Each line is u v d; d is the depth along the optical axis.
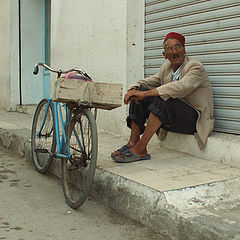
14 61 7.88
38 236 2.52
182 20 3.86
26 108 7.62
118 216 2.86
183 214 2.39
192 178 2.88
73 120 3.15
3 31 8.09
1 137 5.49
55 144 3.58
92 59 5.15
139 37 4.43
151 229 2.58
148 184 2.72
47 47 8.00
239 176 2.95
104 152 3.84
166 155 3.65
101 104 3.02
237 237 2.06
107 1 4.75
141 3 4.36
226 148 3.29
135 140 3.54
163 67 3.65
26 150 4.61
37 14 8.04
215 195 2.70
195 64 3.26
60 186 3.62
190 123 3.45
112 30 4.69
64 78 2.89
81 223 2.74
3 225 2.69
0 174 4.01
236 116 3.45
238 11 3.34
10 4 7.71
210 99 3.48
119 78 4.61
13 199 3.24
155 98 3.32
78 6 5.44
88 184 2.81
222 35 3.49
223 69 3.51
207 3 3.59
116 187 2.94
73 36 5.62
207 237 2.16
